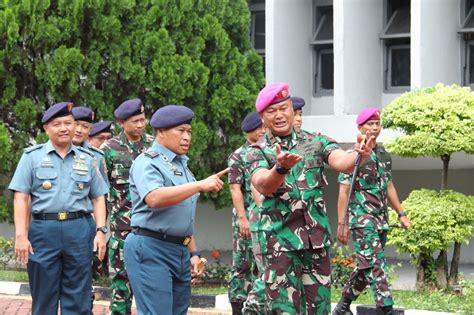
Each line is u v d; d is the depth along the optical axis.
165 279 9.52
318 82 21.38
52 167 11.05
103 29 17.53
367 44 20.00
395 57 20.48
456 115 14.80
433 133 14.77
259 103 8.98
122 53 17.66
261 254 9.13
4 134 17.42
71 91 17.50
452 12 19.17
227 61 18.62
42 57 17.73
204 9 18.72
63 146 11.12
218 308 14.70
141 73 17.69
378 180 12.61
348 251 16.33
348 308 12.87
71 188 11.06
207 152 18.45
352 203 12.58
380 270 12.49
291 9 20.81
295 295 9.04
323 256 9.08
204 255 22.19
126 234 12.22
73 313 11.13
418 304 13.88
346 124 19.27
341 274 15.91
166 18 17.98
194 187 9.09
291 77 20.81
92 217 11.32
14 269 19.75
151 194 9.24
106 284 16.45
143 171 9.39
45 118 11.05
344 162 8.65
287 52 20.73
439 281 15.57
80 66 17.45
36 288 11.09
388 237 15.22
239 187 12.30
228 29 19.17
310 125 19.67
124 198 12.24
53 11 17.67
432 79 18.67
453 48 19.20
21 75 17.95
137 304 9.62
